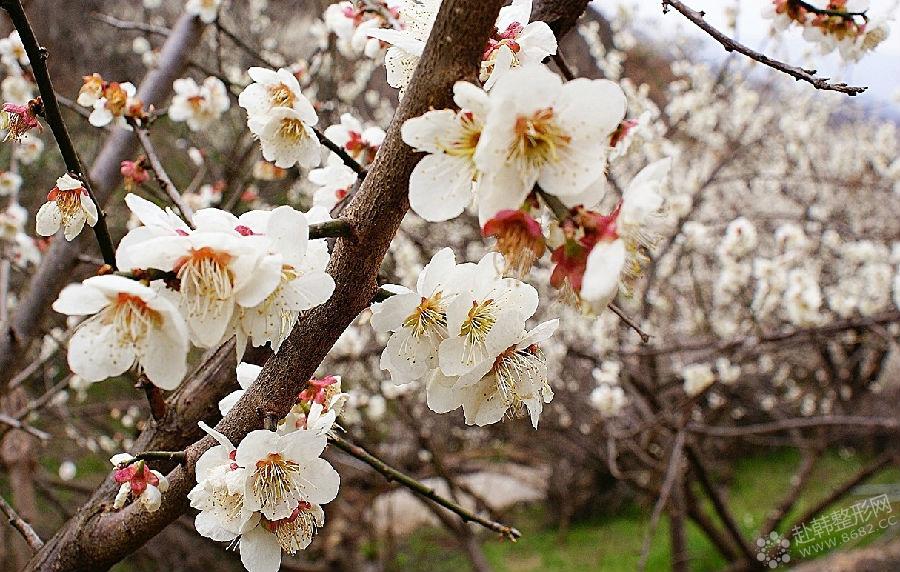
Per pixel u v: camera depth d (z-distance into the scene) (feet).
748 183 21.03
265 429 3.44
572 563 25.35
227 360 4.66
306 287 3.00
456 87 2.75
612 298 2.73
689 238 16.87
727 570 19.83
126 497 3.63
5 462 12.11
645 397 16.42
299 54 21.15
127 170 6.19
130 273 2.83
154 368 2.80
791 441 20.39
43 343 13.02
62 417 14.73
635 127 4.31
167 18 22.47
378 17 5.94
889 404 25.38
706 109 19.12
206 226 2.94
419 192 2.90
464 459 25.89
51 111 3.93
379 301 3.52
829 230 22.35
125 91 6.12
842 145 24.26
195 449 3.67
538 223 2.80
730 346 13.64
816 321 13.47
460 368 3.39
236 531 3.43
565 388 21.44
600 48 19.99
